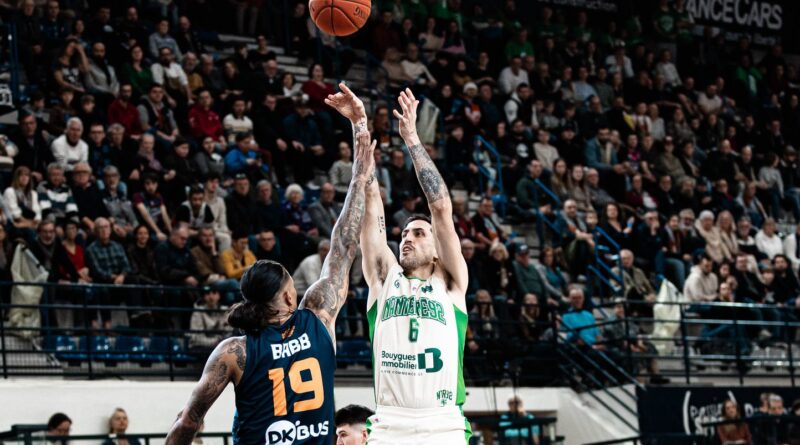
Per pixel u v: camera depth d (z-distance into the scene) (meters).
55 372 16.06
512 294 20.28
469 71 26.84
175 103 21.39
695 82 31.45
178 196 19.28
